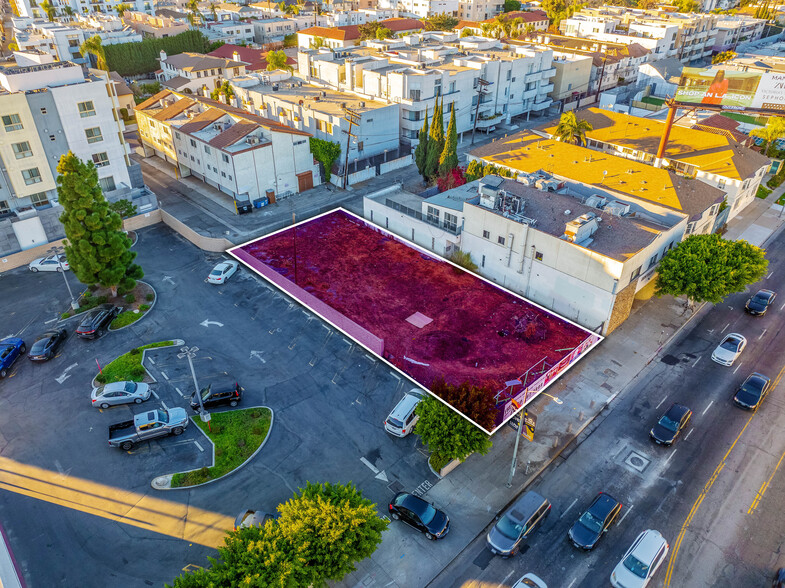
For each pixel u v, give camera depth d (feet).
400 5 636.89
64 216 152.87
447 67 302.04
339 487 93.91
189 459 117.50
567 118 244.22
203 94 334.65
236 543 83.76
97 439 122.42
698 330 159.74
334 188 246.68
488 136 311.47
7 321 160.86
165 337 154.40
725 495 111.04
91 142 201.57
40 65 205.05
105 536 101.81
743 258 151.43
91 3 583.17
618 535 103.09
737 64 330.54
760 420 129.39
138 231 211.41
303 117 261.24
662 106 326.03
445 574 96.43
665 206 176.65
